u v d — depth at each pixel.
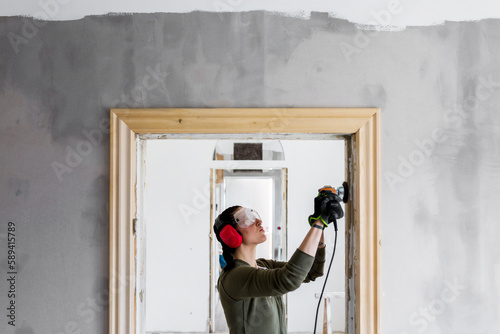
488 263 1.80
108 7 1.82
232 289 1.80
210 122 1.79
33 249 1.80
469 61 1.82
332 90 1.81
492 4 1.82
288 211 5.26
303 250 1.61
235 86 1.81
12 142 1.82
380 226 1.78
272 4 1.82
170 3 1.82
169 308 5.27
